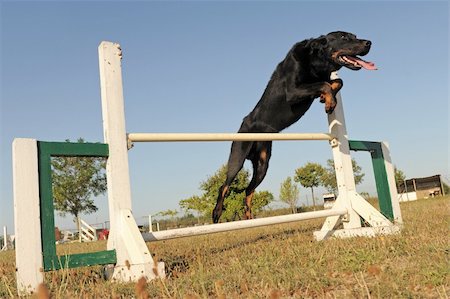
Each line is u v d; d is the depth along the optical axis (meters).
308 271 2.37
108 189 3.21
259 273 2.45
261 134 4.11
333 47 4.69
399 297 1.76
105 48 3.32
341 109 4.89
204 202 13.74
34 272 2.70
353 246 3.23
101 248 6.76
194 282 2.30
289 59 4.91
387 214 4.96
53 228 2.85
